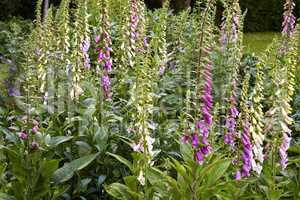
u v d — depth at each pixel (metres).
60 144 3.93
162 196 3.19
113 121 4.15
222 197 3.23
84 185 3.69
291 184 3.64
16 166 3.43
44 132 3.85
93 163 3.85
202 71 3.20
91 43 5.96
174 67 5.68
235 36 5.77
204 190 3.12
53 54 4.87
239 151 3.35
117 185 3.30
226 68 5.27
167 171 3.46
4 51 8.24
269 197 3.37
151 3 13.11
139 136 3.21
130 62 4.91
